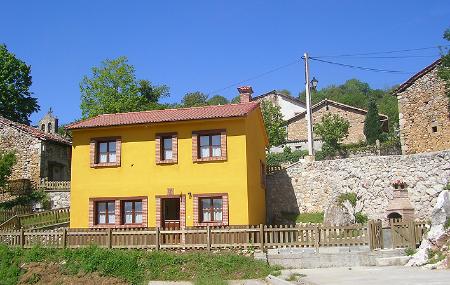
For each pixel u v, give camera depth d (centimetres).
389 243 2162
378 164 2938
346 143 5681
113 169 2708
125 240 2289
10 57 5619
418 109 3372
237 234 2216
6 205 3703
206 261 2105
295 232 2216
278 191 3175
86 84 5078
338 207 2806
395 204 2572
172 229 2411
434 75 3338
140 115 2877
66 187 3844
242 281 1923
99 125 2708
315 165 3127
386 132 5900
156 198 2625
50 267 2153
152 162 2664
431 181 2775
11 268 2147
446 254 1823
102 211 2706
